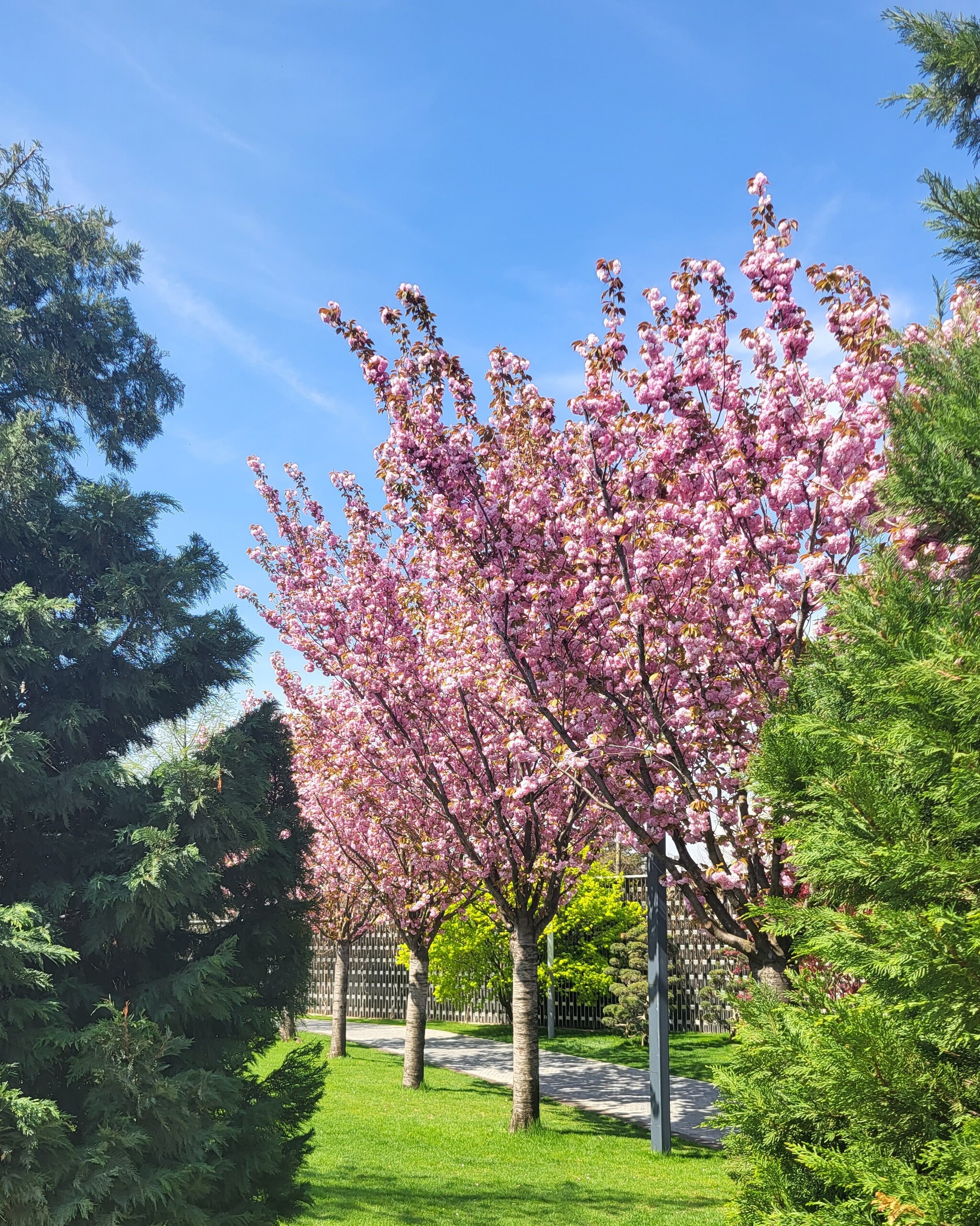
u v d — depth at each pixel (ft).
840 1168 8.90
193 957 21.54
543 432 26.14
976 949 7.89
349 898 56.59
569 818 34.71
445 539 25.32
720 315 22.36
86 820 21.35
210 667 23.36
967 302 12.77
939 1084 8.89
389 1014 81.61
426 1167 31.04
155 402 26.71
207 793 20.44
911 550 11.41
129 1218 16.51
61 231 25.31
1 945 16.70
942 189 15.33
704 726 22.04
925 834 9.02
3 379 22.61
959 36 16.66
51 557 22.09
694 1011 63.62
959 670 8.80
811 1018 10.81
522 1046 37.19
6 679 19.54
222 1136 18.15
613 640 23.26
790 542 21.25
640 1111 41.34
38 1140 15.89
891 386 19.31
